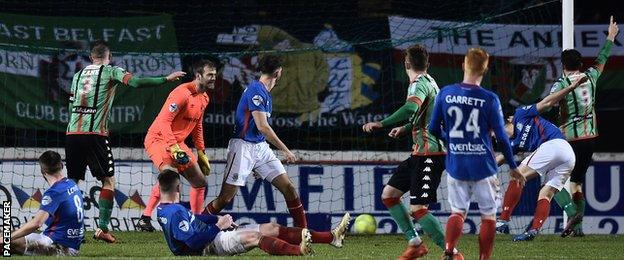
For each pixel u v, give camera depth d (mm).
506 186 39938
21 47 41062
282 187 31422
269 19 47406
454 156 23172
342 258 26984
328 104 43562
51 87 42156
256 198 39094
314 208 39312
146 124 42469
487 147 23094
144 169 39188
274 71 30531
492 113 22906
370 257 27938
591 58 43781
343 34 46188
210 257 26266
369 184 39469
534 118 34250
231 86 43438
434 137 26172
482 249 23547
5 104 41625
